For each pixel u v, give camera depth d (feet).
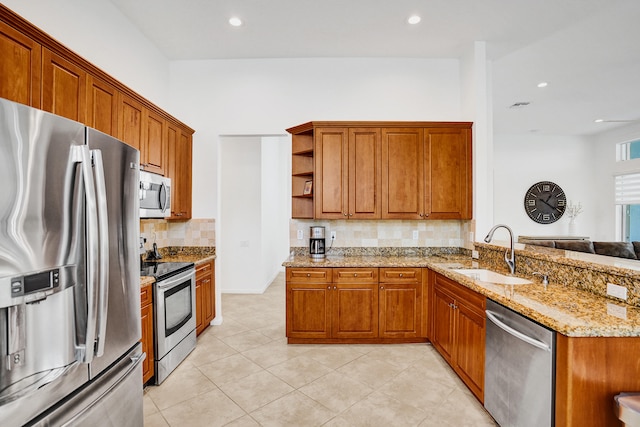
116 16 8.77
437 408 6.61
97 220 3.81
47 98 5.61
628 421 3.80
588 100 15.51
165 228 11.63
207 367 8.39
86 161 3.70
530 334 4.91
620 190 20.58
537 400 4.76
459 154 10.59
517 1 8.30
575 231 21.22
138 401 5.10
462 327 7.41
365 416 6.35
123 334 4.67
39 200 3.27
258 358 8.91
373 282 9.70
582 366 4.23
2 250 2.95
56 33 6.87
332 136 10.55
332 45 10.67
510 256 8.16
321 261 10.13
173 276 8.30
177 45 10.69
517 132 21.65
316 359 8.83
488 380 6.18
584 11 8.69
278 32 9.89
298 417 6.32
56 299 3.45
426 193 10.55
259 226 16.53
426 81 11.51
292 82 11.63
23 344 3.18
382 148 10.54
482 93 10.36
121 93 7.75
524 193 22.22
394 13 8.87
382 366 8.41
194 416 6.35
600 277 5.64
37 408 3.26
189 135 11.51
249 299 15.21
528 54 11.07
